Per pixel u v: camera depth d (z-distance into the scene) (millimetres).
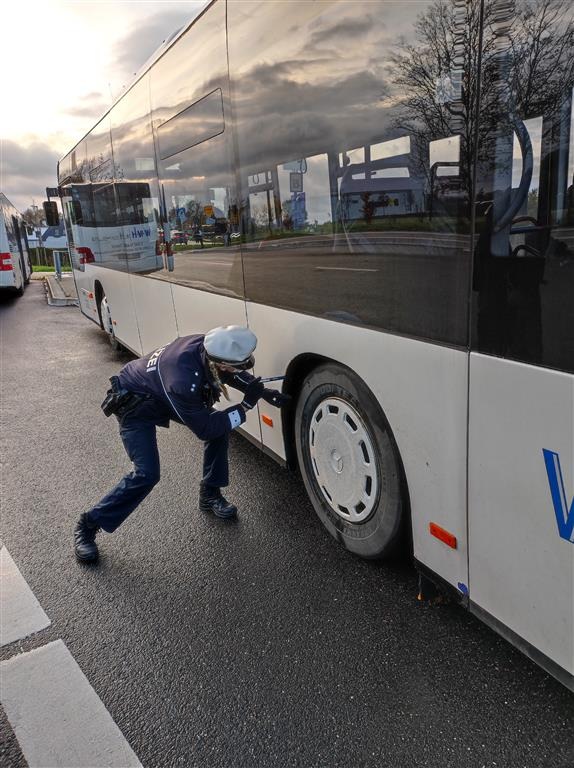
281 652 2486
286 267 3064
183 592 2941
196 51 3783
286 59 2754
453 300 1979
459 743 2006
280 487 4055
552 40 1547
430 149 1975
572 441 1635
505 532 1951
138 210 5848
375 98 2209
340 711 2170
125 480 3125
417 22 1947
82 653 2555
